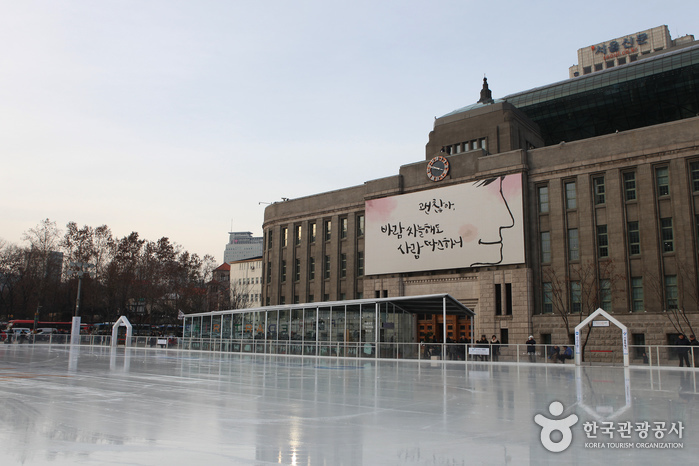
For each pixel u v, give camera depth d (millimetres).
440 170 47188
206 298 97188
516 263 41531
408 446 9062
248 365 31484
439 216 46406
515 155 42938
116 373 25094
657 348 29078
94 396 16203
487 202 43750
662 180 37844
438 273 46188
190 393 16984
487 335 42375
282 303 59938
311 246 58094
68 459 8141
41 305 95125
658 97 68188
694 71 63938
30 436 9914
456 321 45188
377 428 10758
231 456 8352
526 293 40812
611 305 38188
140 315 91625
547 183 42156
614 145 39625
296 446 9062
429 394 16656
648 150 38125
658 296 36406
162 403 14586
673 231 36750
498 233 42781
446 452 8617
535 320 40562
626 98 69250
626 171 39188
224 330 50656
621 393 16672
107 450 8750
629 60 139250
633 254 38156
